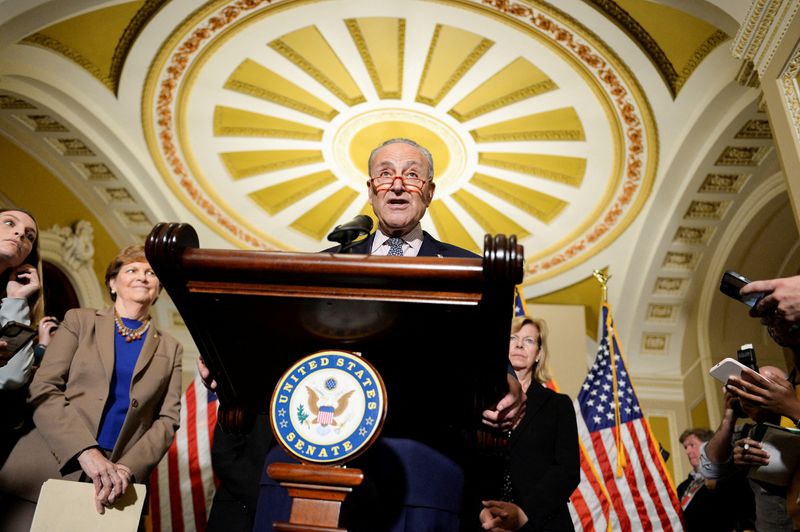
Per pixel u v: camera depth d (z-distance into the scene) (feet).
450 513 4.86
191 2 22.59
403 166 7.07
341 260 4.40
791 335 6.43
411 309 4.43
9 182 27.76
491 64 25.41
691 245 30.91
